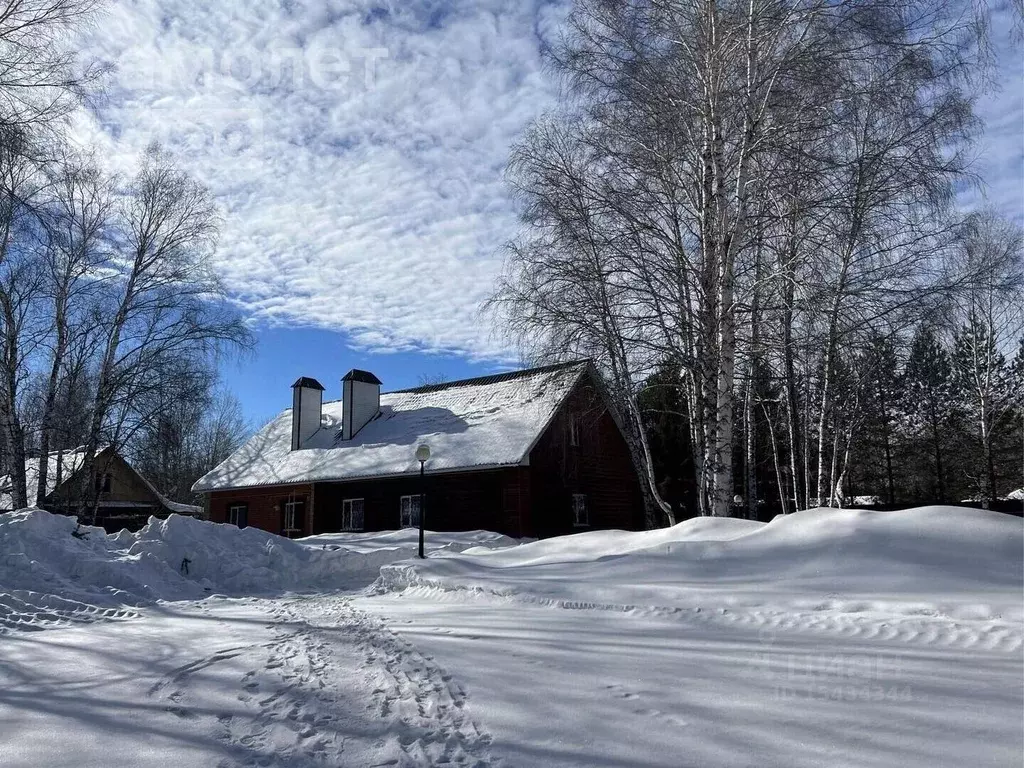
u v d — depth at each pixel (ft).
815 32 43.14
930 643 20.99
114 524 122.62
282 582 50.19
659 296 47.60
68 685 19.65
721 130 45.96
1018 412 124.57
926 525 31.27
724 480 44.52
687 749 13.11
